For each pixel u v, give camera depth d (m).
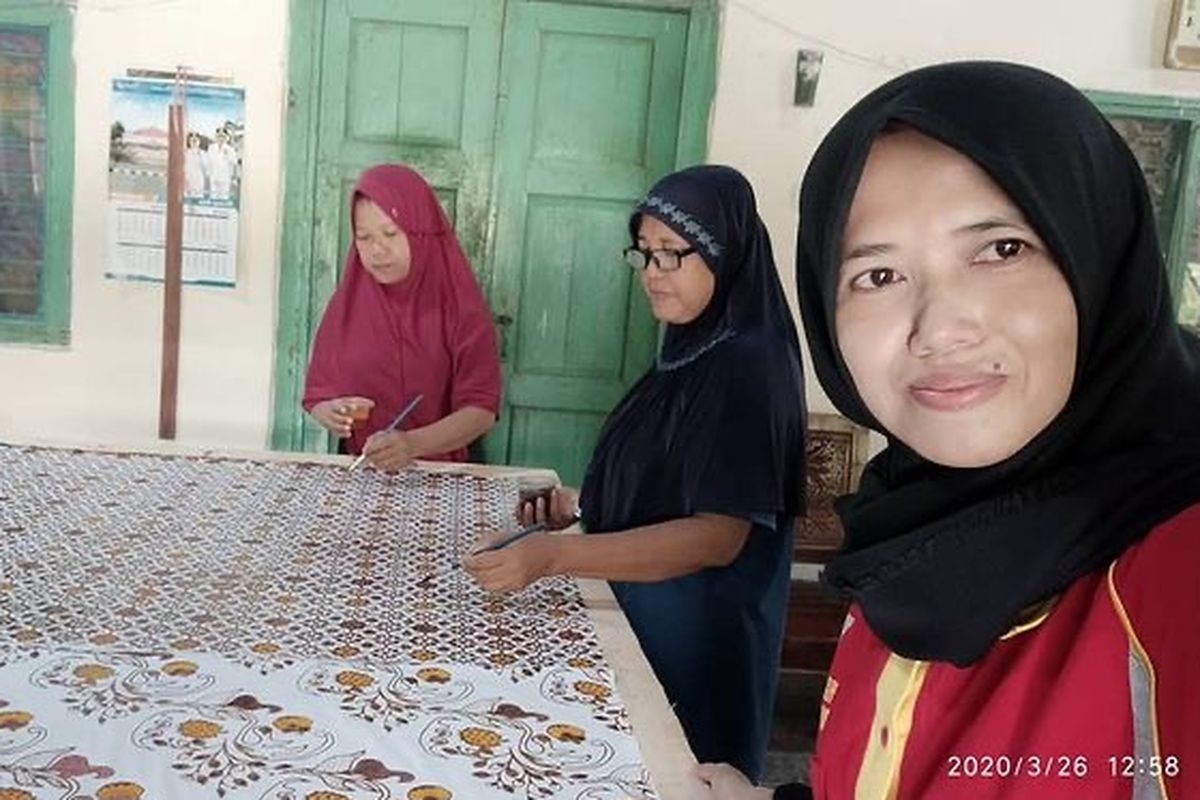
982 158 0.66
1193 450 0.67
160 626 1.30
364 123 3.03
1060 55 3.12
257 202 3.03
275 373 3.11
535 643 1.33
